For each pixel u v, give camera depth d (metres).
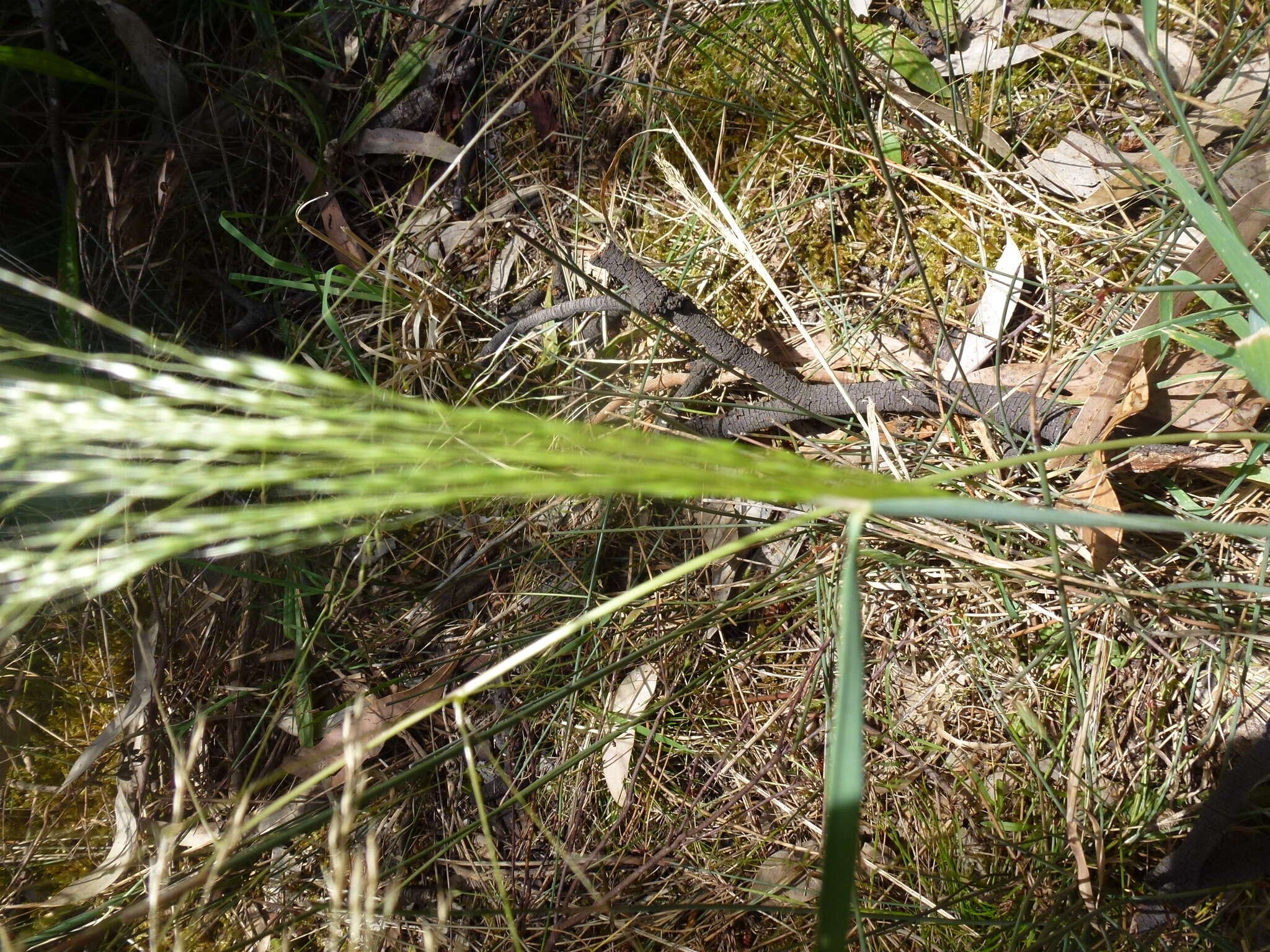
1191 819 0.37
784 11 0.46
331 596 0.45
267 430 0.13
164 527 0.13
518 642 0.44
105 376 0.47
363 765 0.44
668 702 0.40
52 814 0.43
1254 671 0.38
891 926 0.35
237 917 0.40
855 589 0.15
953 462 0.41
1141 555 0.39
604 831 0.42
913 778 0.40
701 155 0.49
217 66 0.51
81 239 0.48
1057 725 0.39
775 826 0.41
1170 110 0.39
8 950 0.28
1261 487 0.38
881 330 0.44
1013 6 0.46
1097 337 0.40
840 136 0.46
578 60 0.51
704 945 0.39
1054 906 0.35
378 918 0.39
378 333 0.47
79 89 0.52
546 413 0.47
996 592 0.40
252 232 0.52
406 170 0.53
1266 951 0.34
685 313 0.41
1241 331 0.32
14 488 0.44
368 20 0.53
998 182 0.44
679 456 0.13
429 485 0.13
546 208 0.50
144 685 0.43
